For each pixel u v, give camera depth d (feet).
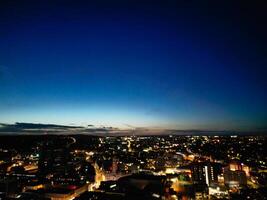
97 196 617.62
